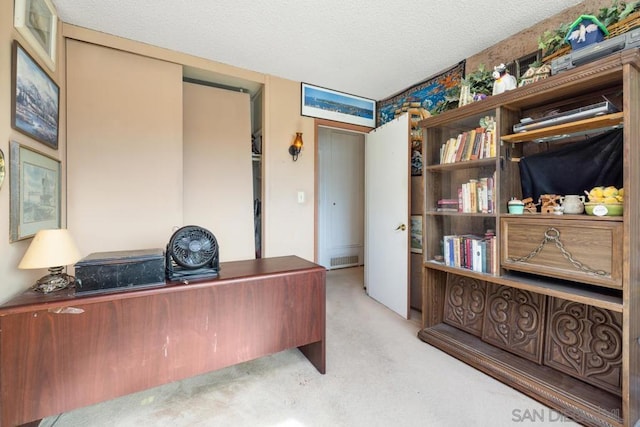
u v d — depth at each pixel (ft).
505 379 5.74
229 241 10.41
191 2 6.29
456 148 7.34
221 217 10.28
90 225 7.68
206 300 5.06
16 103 4.87
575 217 4.82
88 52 7.54
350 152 16.58
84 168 7.59
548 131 5.45
